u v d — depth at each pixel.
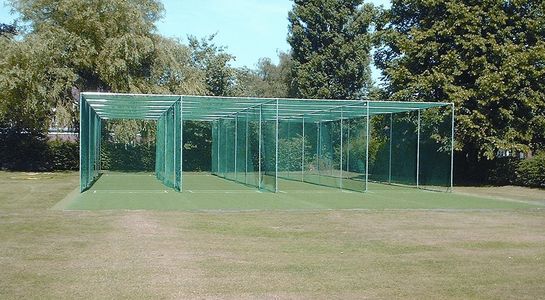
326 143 23.94
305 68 37.72
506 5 22.72
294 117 23.94
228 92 40.41
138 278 6.37
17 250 7.86
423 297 5.78
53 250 7.88
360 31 38.09
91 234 9.20
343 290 6.01
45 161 28.59
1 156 28.20
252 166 20.72
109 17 26.66
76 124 26.72
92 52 25.86
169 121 20.97
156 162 27.34
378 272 6.88
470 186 22.44
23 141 28.33
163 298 5.59
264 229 10.05
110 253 7.73
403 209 13.52
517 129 21.97
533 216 12.55
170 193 16.97
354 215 12.18
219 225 10.41
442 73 22.06
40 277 6.33
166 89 28.48
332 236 9.47
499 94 21.20
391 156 22.80
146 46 26.45
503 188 21.30
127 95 17.02
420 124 21.19
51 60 25.33
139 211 12.12
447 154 20.06
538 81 21.84
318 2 37.84
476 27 22.00
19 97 25.42
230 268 6.96
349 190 19.47
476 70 21.86
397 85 23.72
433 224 11.05
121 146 30.09
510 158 22.47
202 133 31.14
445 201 15.90
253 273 6.71
